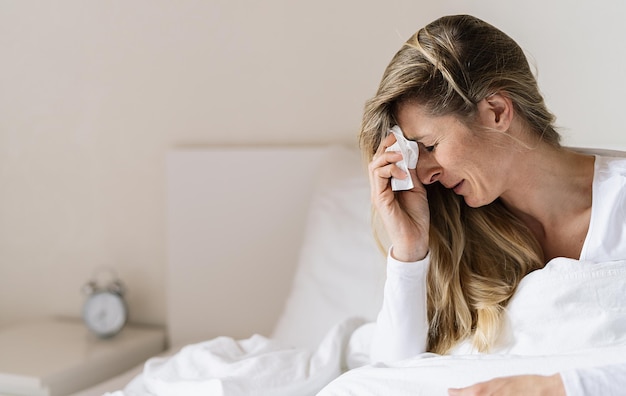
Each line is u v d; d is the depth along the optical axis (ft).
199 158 7.32
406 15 6.47
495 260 4.59
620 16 5.69
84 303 7.89
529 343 4.11
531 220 4.58
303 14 6.90
